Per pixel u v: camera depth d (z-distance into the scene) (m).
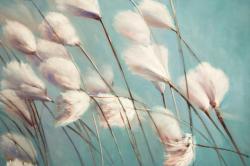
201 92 0.37
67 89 0.42
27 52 0.42
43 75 0.42
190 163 0.38
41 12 0.42
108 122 0.41
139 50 0.39
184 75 0.38
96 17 0.40
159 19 0.38
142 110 0.40
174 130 0.39
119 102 0.40
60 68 0.42
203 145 0.38
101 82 0.41
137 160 0.41
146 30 0.38
